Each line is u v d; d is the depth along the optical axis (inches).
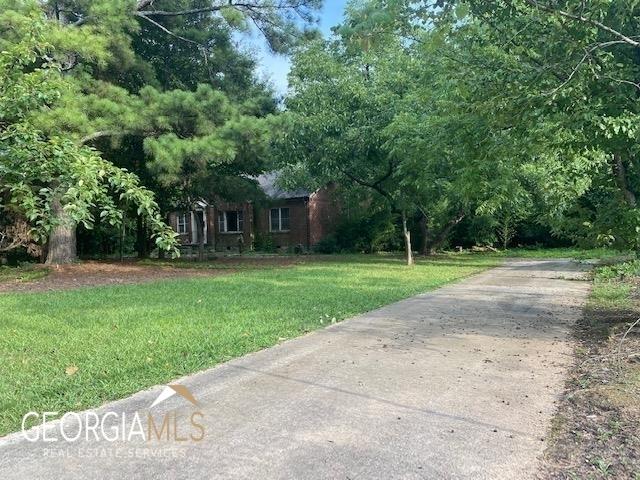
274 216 1272.1
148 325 308.5
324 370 222.1
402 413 173.8
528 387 198.4
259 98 783.1
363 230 1153.4
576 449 146.5
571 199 309.9
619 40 227.5
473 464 138.6
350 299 408.8
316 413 174.2
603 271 559.5
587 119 229.6
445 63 290.5
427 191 712.4
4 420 169.8
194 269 714.2
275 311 354.3
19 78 184.9
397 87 719.7
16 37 430.0
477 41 262.1
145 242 942.4
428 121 556.1
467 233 1149.7
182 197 858.8
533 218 1081.4
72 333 288.2
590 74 230.1
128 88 704.4
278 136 668.1
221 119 634.8
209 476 132.9
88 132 527.5
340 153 738.2
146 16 719.7
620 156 259.6
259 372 220.1
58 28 508.1
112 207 175.9
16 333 289.3
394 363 232.1
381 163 745.6
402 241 1152.2
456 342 269.9
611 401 177.5
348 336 285.4
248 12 733.9
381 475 132.9
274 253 1190.9
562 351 249.1
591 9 218.4
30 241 703.1
